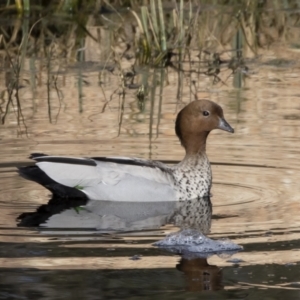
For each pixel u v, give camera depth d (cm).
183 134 1345
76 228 1136
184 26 2381
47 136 1555
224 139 1554
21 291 903
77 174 1292
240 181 1358
